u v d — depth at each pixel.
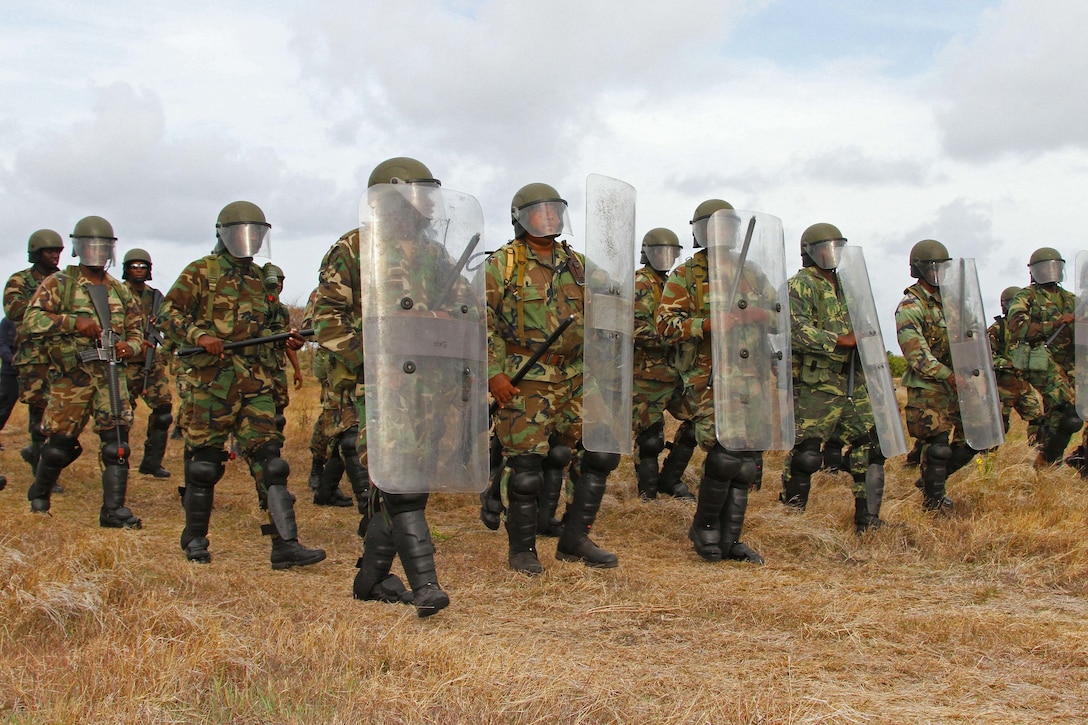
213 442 6.07
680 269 6.60
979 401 7.81
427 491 4.50
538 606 4.91
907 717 3.34
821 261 7.13
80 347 7.45
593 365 5.75
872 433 7.17
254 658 3.55
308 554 5.99
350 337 4.83
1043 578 5.70
